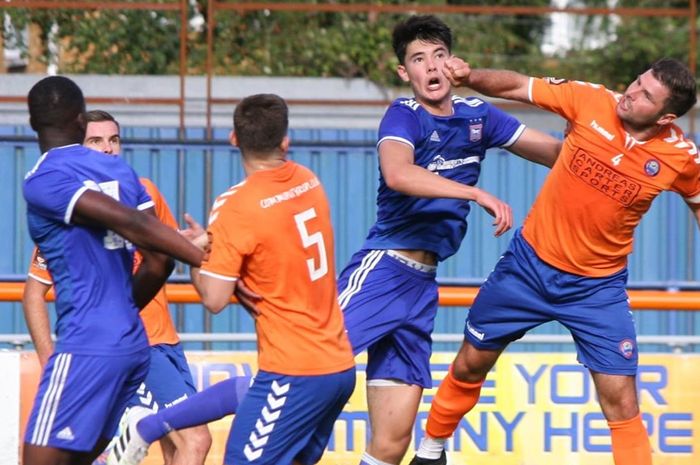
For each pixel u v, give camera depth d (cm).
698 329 2802
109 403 1310
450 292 1959
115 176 1323
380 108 3238
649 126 1531
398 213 1633
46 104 1313
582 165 1561
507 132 1659
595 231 1577
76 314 1301
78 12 3241
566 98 1566
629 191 1552
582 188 1566
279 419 1366
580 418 1912
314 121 3216
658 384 1919
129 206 1298
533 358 1916
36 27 3259
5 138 2839
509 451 1909
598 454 1909
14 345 1938
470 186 1538
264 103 1375
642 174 1546
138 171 2869
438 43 1592
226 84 3225
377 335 1627
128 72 3284
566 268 1602
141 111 3119
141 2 3206
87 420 1298
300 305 1369
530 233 1625
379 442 1666
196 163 2872
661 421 1912
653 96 1491
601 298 1611
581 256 1592
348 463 1911
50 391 1298
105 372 1295
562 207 1584
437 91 1590
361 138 3019
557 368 1916
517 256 1638
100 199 1268
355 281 1650
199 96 3180
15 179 2842
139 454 1478
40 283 1522
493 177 2955
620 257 1611
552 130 3244
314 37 3466
